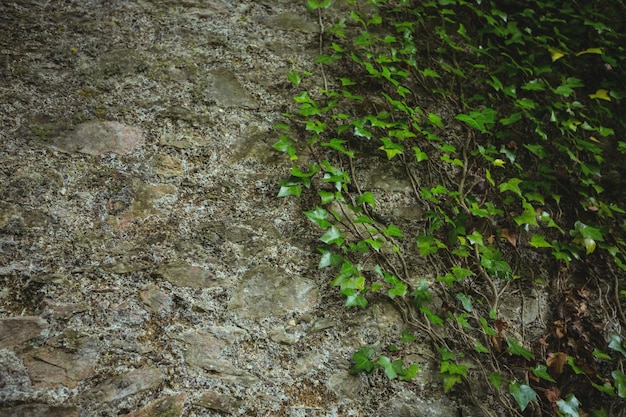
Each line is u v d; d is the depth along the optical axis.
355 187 1.43
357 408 1.18
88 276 1.16
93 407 1.04
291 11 1.70
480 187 1.53
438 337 1.30
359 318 1.27
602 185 1.68
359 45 1.64
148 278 1.19
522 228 1.51
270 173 1.40
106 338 1.11
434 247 1.37
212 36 1.58
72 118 1.34
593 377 1.36
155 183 1.31
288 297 1.26
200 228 1.28
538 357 1.36
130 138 1.35
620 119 1.80
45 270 1.14
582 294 1.47
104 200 1.26
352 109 1.56
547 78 1.81
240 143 1.42
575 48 1.88
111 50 1.48
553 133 1.70
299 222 1.35
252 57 1.57
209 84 1.49
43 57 1.41
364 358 1.21
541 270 1.48
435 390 1.25
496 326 1.35
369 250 1.36
